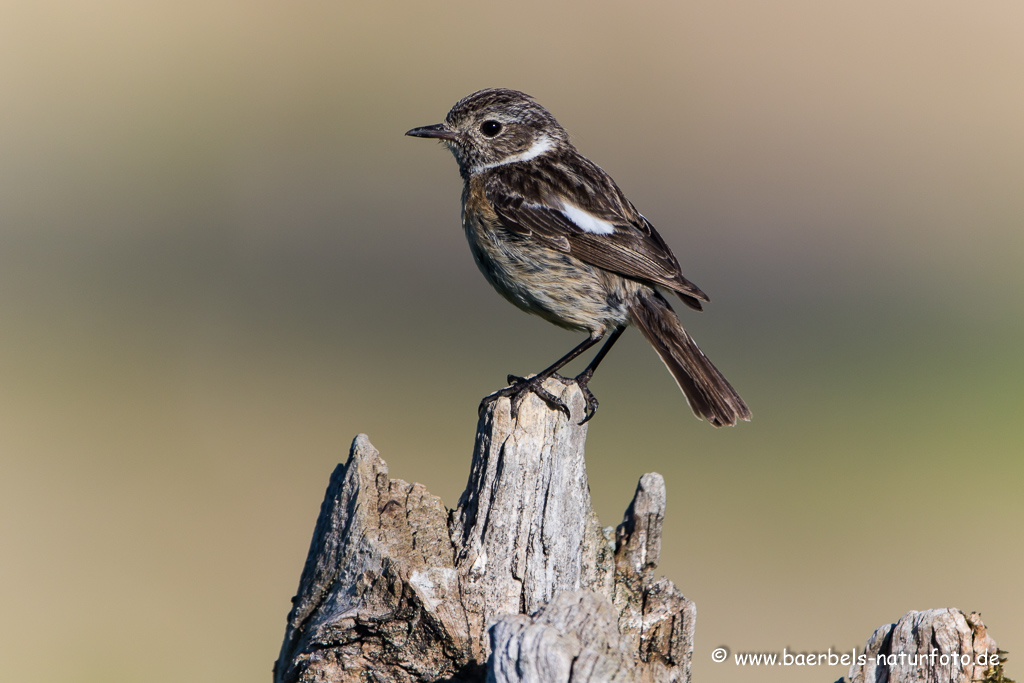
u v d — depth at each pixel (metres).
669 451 15.96
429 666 5.55
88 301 21.47
